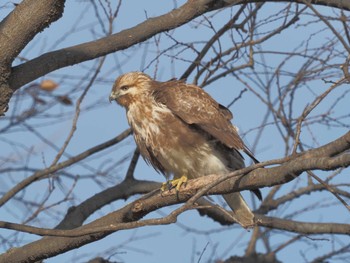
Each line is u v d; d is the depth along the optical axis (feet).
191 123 38.91
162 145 39.50
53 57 33.42
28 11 31.30
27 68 32.81
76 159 43.93
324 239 35.12
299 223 43.37
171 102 39.32
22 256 33.86
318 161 26.30
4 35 31.24
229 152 39.68
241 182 29.71
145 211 33.63
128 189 44.45
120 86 40.50
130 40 35.09
